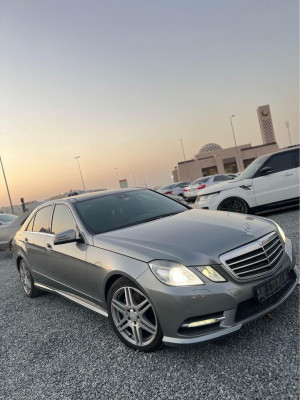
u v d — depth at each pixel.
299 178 8.59
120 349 3.24
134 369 2.86
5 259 10.25
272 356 2.65
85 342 3.54
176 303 2.67
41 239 4.64
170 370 2.74
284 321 3.11
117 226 3.86
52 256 4.26
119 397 2.54
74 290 3.96
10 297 5.77
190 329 2.71
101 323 3.96
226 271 2.73
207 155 79.06
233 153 74.38
